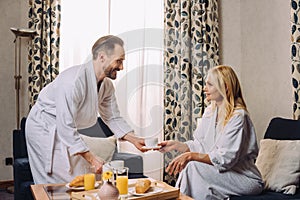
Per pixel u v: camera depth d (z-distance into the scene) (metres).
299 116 3.16
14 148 2.97
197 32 4.09
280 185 2.47
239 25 4.30
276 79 3.66
